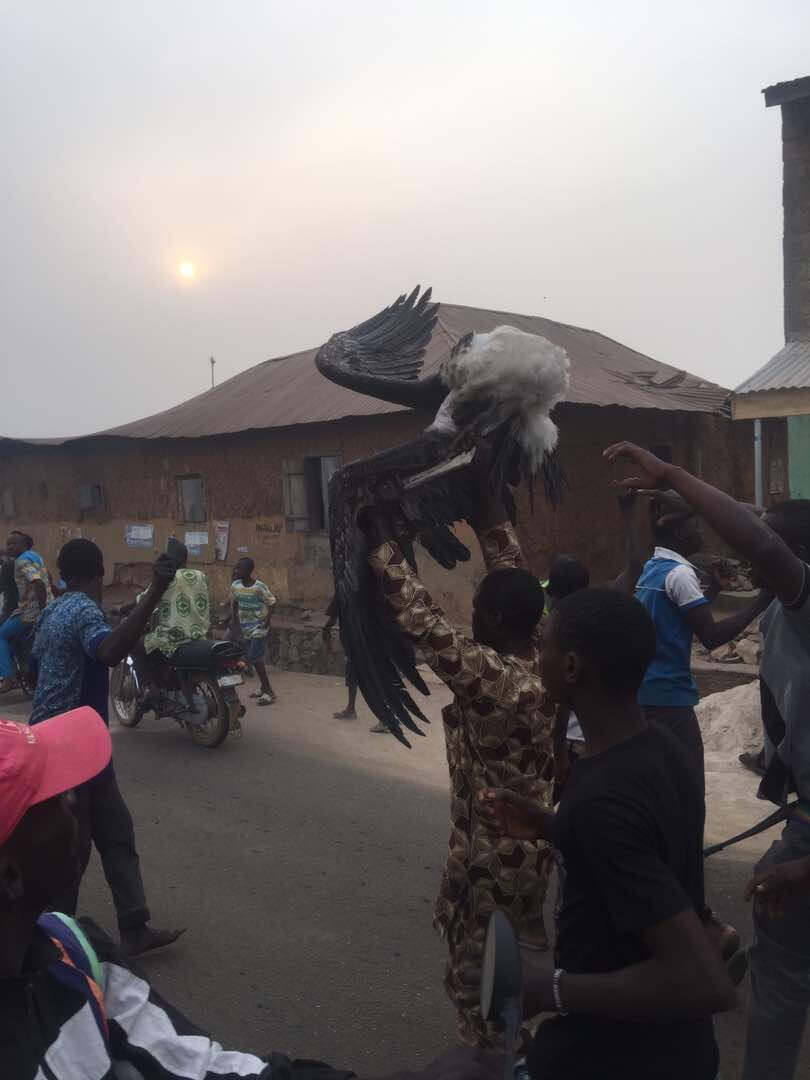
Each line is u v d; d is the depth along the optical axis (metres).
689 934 1.57
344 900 4.88
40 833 1.28
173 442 14.55
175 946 4.40
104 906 4.95
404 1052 3.57
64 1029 1.30
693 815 1.77
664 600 4.21
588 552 11.77
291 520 12.80
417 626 2.42
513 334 2.29
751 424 15.07
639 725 1.82
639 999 1.60
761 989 2.63
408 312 2.75
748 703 7.39
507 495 2.76
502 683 2.49
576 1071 1.78
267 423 12.43
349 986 4.04
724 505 2.30
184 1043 1.45
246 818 6.13
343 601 2.41
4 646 9.71
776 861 2.66
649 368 14.91
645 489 2.49
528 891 2.65
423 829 5.92
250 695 9.95
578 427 11.76
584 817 1.67
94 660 3.95
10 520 18.17
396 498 2.39
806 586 2.38
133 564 15.55
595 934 1.72
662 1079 1.73
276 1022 3.76
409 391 2.48
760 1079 2.65
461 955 2.70
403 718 2.47
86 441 15.80
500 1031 2.62
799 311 10.57
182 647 7.76
